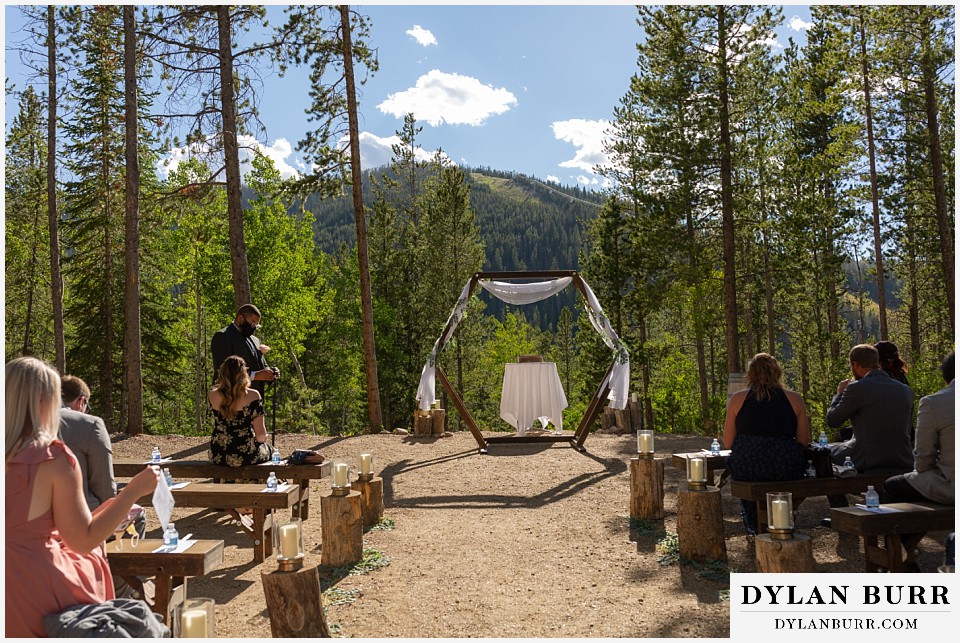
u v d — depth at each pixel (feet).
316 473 19.99
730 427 16.74
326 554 16.21
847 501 18.29
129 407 38.37
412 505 22.86
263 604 14.01
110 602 8.18
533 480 26.35
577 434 34.30
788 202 64.59
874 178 61.26
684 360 94.63
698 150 60.90
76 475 8.27
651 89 64.03
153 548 11.41
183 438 37.17
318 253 112.57
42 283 72.74
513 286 36.76
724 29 59.67
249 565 16.65
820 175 71.26
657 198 66.80
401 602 13.87
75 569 8.30
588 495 23.50
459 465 29.73
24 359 8.36
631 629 12.22
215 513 21.94
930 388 49.26
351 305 103.86
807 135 83.30
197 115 38.78
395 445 35.29
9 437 8.10
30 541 8.00
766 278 74.18
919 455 12.90
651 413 83.25
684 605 13.25
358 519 16.38
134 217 38.81
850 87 58.44
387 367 104.53
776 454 15.76
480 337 113.91
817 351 90.89
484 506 22.50
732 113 61.77
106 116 59.62
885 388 16.20
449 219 107.96
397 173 114.73
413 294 108.68
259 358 23.97
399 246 112.27
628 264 80.59
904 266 87.25
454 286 105.91
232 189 38.78
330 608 13.58
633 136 84.64
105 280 63.16
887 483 13.85
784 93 64.85
